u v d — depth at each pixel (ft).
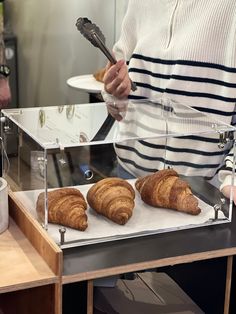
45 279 3.01
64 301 3.09
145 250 3.34
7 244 3.40
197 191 3.90
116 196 3.57
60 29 10.64
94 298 3.34
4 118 3.97
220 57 4.61
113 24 9.21
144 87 5.11
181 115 4.16
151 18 5.07
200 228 3.63
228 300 3.51
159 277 3.57
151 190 3.73
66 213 3.42
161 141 3.92
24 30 11.77
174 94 4.82
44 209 3.37
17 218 3.63
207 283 3.55
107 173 3.90
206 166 3.97
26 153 3.60
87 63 10.12
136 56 5.16
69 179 3.65
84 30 4.76
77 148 3.67
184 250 3.35
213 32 4.57
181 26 4.79
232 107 4.66
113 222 3.55
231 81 4.57
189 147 3.97
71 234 3.39
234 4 4.46
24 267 3.13
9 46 11.94
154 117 4.16
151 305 3.48
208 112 4.74
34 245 3.35
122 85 4.83
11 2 11.89
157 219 3.66
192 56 4.67
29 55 11.79
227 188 3.76
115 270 3.13
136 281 3.53
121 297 3.47
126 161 3.92
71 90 10.50
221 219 3.72
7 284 2.96
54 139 3.51
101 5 9.41
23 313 3.42
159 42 4.96
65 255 3.23
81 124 3.89
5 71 8.27
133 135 3.87
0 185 3.59
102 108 4.26
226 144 3.87
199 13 4.67
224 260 3.45
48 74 11.28
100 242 3.39
